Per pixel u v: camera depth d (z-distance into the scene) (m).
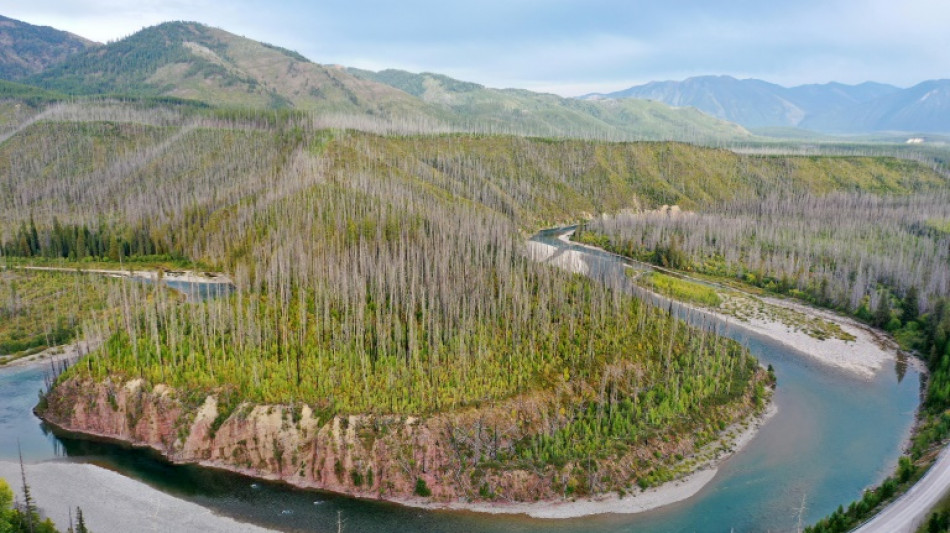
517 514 103.19
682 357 145.62
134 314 160.00
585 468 111.00
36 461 116.62
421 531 98.44
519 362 132.62
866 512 96.69
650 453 117.50
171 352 133.50
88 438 124.69
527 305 148.50
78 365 137.12
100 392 128.88
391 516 102.12
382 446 111.25
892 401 149.75
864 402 148.75
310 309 151.50
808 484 112.38
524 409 121.69
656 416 124.00
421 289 153.00
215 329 142.50
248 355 131.62
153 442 122.12
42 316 188.88
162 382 126.38
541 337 142.75
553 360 134.25
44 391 146.75
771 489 110.69
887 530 90.25
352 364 129.75
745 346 171.25
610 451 114.75
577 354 137.25
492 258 193.62
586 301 164.88
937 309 193.38
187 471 113.94
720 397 137.38
